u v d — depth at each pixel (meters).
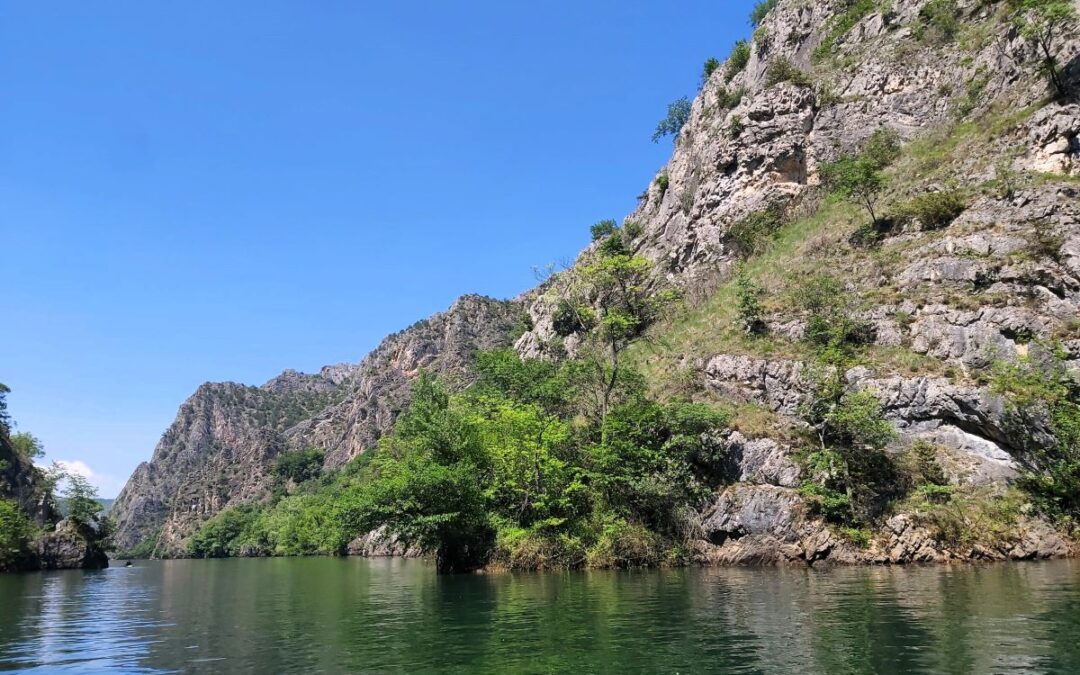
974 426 37.66
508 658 14.59
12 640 20.00
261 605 28.44
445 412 41.97
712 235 73.62
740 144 74.56
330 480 191.50
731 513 37.47
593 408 50.62
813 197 67.31
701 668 13.13
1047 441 35.22
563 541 37.06
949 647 13.92
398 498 36.44
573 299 56.84
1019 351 38.91
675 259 78.19
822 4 86.38
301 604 28.09
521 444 41.03
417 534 36.62
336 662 15.04
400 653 15.67
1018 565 30.44
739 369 47.19
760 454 39.09
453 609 22.83
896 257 49.09
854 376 41.97
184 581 49.28
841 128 69.56
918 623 16.69
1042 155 47.53
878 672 12.27
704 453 40.88
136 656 16.84
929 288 45.03
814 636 15.65
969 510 34.50
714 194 75.81
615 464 39.91
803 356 45.31
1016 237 43.47
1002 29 62.38
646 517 39.34
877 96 69.19
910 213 52.19
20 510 85.19
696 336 56.34
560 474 40.50
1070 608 18.16
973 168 51.72
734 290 59.75
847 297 48.59
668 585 27.27
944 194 50.06
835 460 36.84
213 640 19.06
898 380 40.41
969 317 41.03
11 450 106.31
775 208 69.62
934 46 68.81
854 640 15.02
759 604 21.03
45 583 50.28
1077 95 48.00
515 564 36.66
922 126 64.88
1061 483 33.53
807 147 71.00
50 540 85.19
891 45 72.12
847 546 34.44
